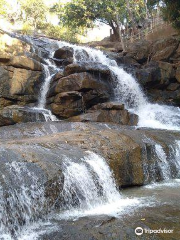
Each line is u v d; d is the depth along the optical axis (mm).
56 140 7484
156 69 16672
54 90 12742
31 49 15531
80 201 5891
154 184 7699
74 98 12367
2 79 11945
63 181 5688
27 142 7090
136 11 28672
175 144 9203
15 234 4656
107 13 29438
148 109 15438
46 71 13852
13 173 5160
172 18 16672
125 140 8023
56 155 6262
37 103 13047
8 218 4680
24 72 12742
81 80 12570
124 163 7391
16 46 14188
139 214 5238
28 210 4992
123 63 19656
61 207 5535
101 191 6449
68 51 17078
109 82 14375
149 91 17031
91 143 7500
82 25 32500
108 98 13711
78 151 6895
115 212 5434
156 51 19234
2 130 9625
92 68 13430
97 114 11898
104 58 18703
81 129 10016
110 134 8266
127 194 6703
